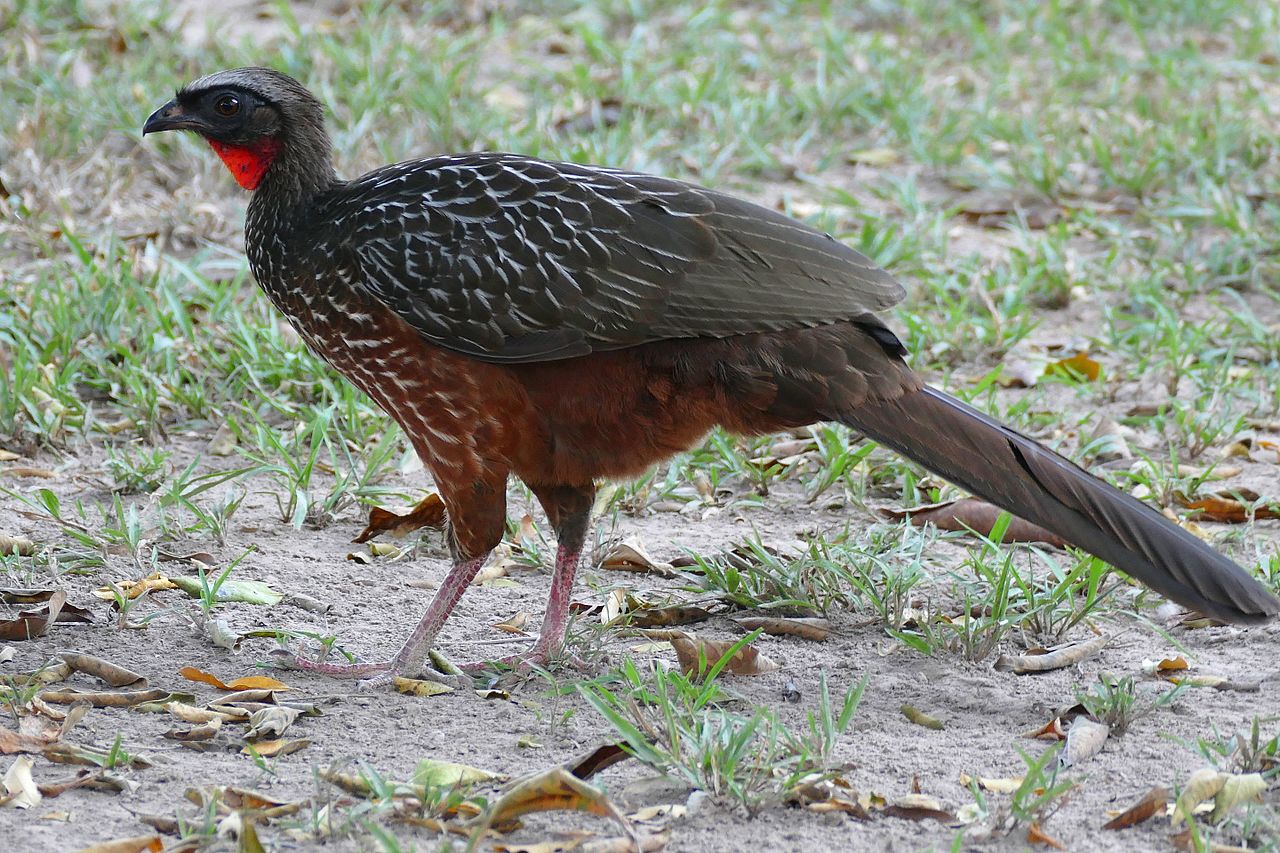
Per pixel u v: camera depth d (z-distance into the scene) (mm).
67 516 10562
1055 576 9477
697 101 18938
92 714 7945
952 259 15867
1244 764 7305
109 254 13852
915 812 6965
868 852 6660
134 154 17125
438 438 8852
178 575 9734
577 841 6664
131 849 6465
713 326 8438
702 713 7773
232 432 11844
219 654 8812
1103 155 17516
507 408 8680
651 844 6676
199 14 22344
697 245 8539
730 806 6996
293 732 7887
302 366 12625
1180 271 15719
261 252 9211
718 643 8617
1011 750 7691
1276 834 6641
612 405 8648
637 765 7469
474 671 8789
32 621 8844
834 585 9516
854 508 11258
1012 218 17062
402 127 17844
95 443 11898
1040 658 8742
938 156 18125
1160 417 12320
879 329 8688
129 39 20109
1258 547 9906
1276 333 14164
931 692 8445
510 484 11422
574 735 7887
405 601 9742
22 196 15523
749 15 23391
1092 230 16609
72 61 18797
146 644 8883
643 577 10109
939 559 10250
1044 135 18766
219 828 6656
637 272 8469
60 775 7234
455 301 8516
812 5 23531
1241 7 23141
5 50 19484
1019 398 13219
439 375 8695
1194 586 8148
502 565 10227
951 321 14039
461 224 8609
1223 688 8406
